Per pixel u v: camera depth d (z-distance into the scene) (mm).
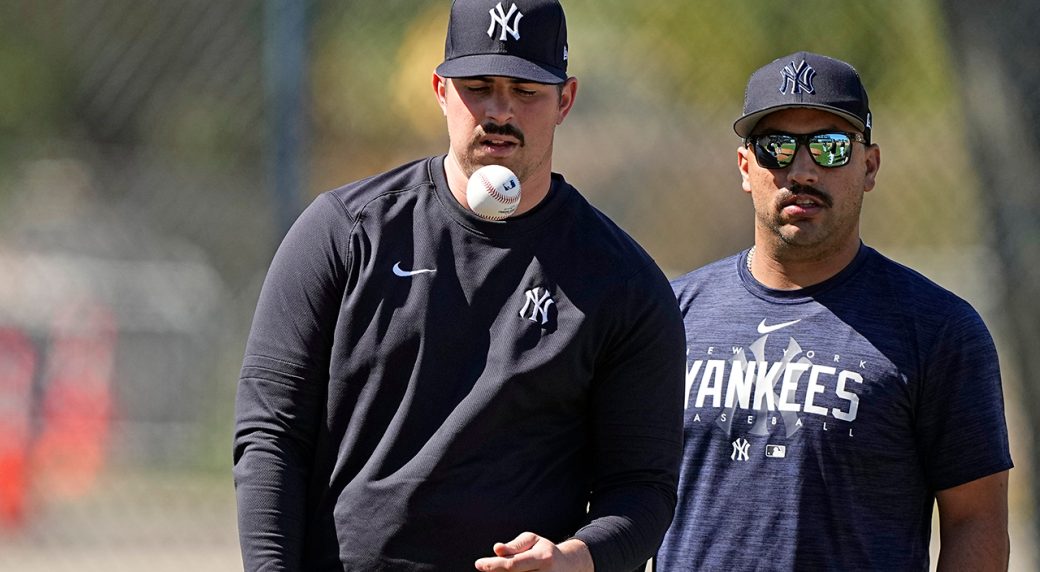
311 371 11180
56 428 29578
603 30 28875
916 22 26484
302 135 21984
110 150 29109
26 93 36469
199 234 29781
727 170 27531
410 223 11305
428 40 26500
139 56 26938
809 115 12969
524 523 10820
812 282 13266
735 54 27719
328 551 11039
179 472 29016
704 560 12914
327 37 25484
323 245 11297
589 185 28500
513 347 10914
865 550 12477
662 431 11359
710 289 13781
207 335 30906
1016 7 22094
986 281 23781
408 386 10922
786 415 12773
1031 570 21812
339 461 11055
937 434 12562
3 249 34312
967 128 22656
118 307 32250
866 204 25844
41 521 28031
